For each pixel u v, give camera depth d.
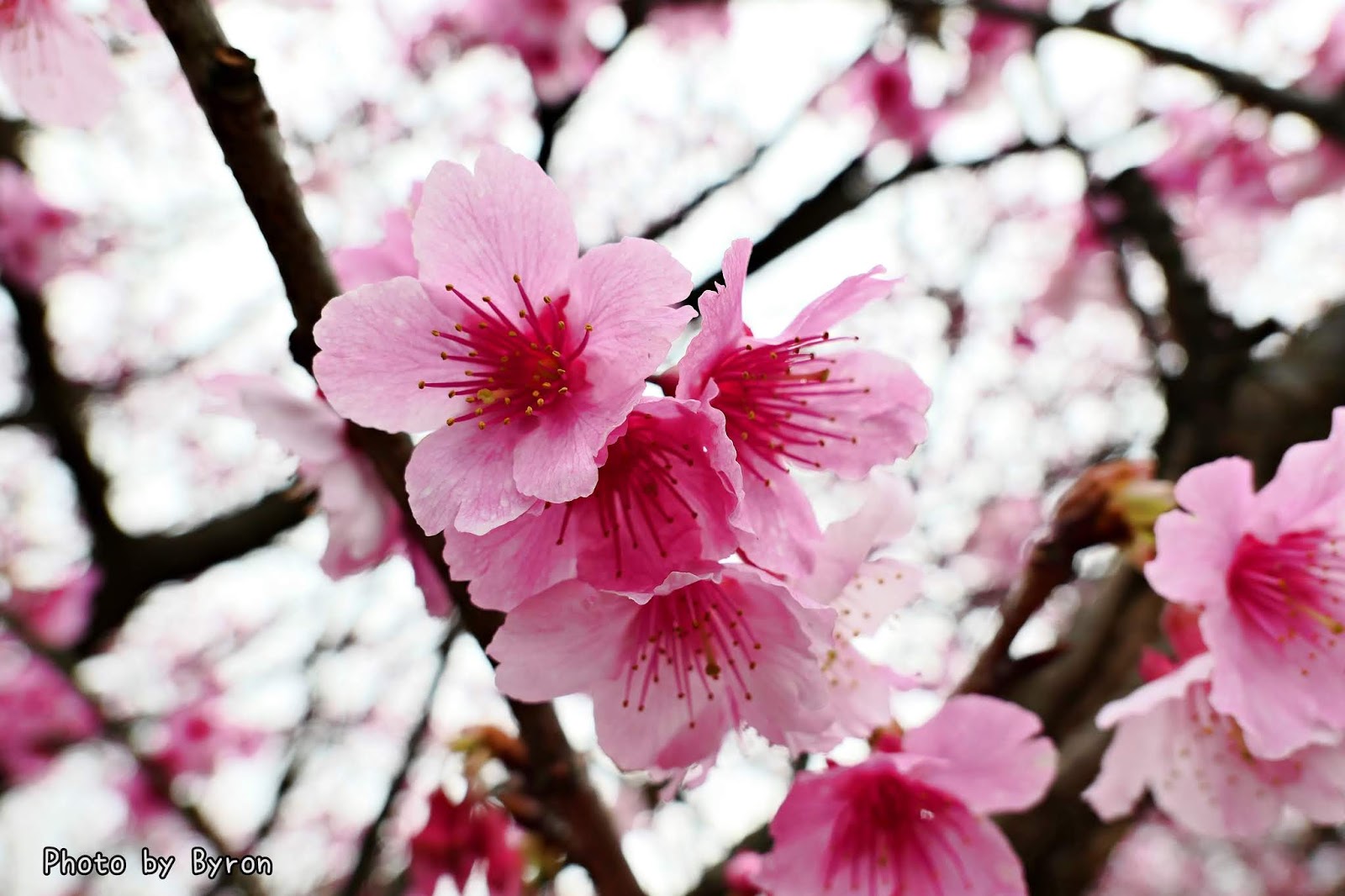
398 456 0.18
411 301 0.17
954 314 0.84
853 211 0.50
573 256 0.18
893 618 0.19
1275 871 0.95
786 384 0.18
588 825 0.19
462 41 0.68
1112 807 0.21
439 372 0.17
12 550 0.69
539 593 0.17
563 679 0.17
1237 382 0.29
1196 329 0.31
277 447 0.20
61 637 0.54
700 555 0.17
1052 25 0.40
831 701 0.18
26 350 0.52
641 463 0.17
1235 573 0.20
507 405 0.18
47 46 0.22
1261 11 0.60
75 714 0.55
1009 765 0.19
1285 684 0.19
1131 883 0.96
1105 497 0.19
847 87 0.55
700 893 0.26
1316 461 0.19
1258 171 0.58
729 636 0.18
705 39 0.66
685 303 0.18
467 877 0.20
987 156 0.52
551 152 0.54
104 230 0.71
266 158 0.17
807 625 0.17
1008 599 0.20
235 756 0.62
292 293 0.17
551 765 0.18
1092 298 0.78
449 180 0.17
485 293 0.17
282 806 0.57
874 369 0.19
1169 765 0.21
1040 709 0.24
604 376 0.17
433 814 0.20
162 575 0.48
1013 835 0.23
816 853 0.19
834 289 0.17
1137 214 0.35
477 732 0.20
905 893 0.19
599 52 0.53
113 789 0.58
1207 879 0.96
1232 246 0.72
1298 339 0.30
